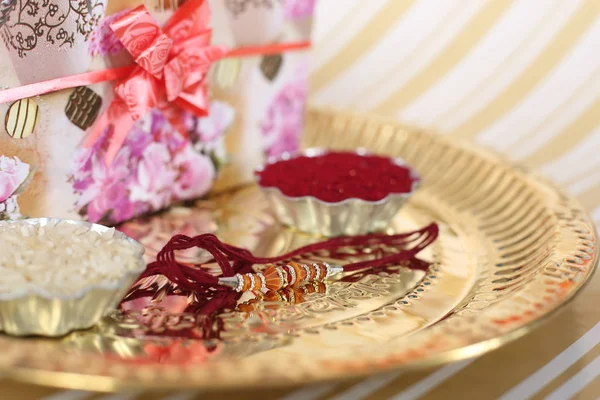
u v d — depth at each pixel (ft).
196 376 1.08
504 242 1.49
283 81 1.68
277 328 1.24
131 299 1.28
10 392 1.14
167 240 1.45
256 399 1.16
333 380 1.09
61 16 1.32
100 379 1.07
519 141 1.93
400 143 1.81
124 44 1.36
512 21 2.03
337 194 1.47
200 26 1.46
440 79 2.08
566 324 1.33
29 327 1.17
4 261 1.17
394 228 1.55
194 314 1.26
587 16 1.97
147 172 1.49
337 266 1.37
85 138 1.39
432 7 2.11
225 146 1.61
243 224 1.53
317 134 1.86
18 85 1.30
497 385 1.20
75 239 1.23
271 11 1.61
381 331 1.25
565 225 1.45
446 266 1.43
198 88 1.50
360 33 2.17
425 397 1.18
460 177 1.70
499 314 1.21
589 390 1.21
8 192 1.32
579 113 1.94
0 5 1.26
